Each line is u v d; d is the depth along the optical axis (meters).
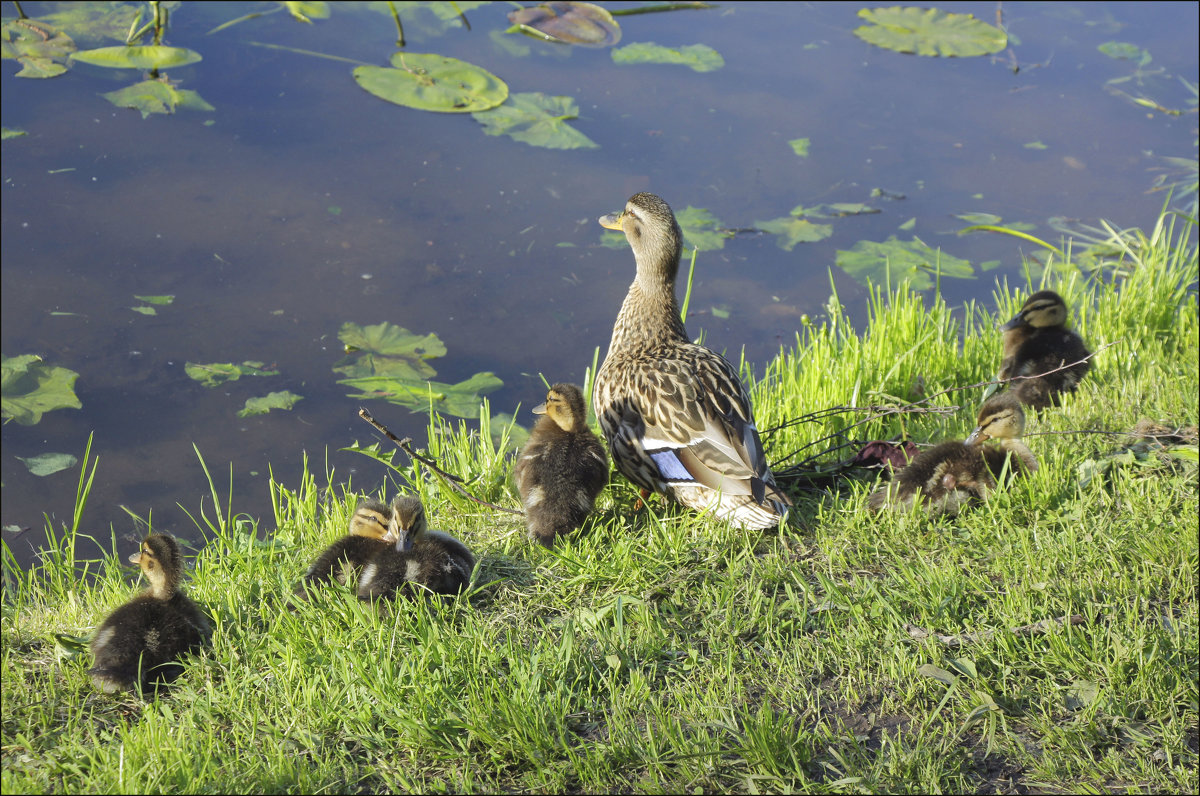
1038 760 3.48
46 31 11.48
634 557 4.59
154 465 6.63
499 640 4.09
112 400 7.18
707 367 5.15
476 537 4.95
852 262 9.09
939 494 4.97
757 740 3.41
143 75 10.90
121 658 3.72
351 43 11.95
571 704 3.71
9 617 4.39
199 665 3.85
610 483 5.43
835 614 4.23
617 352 5.54
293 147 10.03
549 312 8.35
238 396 7.26
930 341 7.43
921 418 6.48
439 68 11.35
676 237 5.47
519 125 10.59
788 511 4.86
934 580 4.34
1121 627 4.07
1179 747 3.52
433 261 8.81
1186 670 3.82
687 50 12.51
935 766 3.41
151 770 3.23
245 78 11.05
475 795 3.30
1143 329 7.68
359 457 6.75
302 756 3.41
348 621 4.10
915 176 10.56
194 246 8.72
